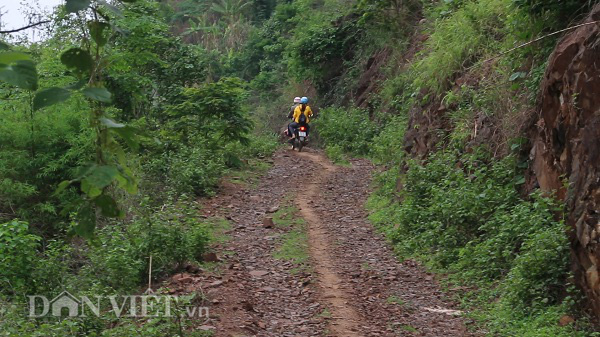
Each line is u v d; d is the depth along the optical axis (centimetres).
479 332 768
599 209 742
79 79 231
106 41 242
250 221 1333
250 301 866
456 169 1236
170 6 5075
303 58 3161
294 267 1037
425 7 2383
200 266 1012
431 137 1405
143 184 1371
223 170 1691
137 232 998
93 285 807
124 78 1554
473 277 946
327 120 2664
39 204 1275
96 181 216
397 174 1523
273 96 3819
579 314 756
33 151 1366
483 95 1223
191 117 1812
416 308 861
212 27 4562
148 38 1544
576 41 873
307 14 3559
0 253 834
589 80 813
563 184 868
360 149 2283
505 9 1290
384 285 959
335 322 796
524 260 809
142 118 1552
